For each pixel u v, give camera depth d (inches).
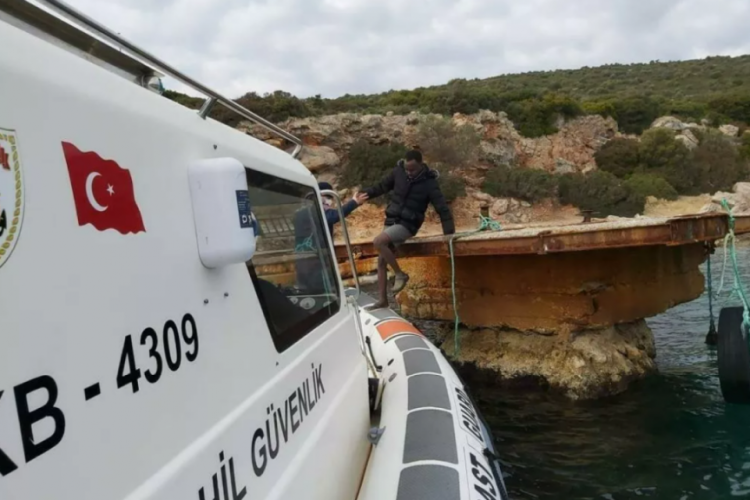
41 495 39.6
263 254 90.6
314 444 91.2
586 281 271.9
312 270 117.3
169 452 54.4
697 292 318.7
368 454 132.2
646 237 220.2
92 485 44.3
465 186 1385.3
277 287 94.9
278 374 84.1
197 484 57.7
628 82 3228.3
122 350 49.7
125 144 54.7
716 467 204.8
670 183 1533.0
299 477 81.7
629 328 308.3
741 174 1609.3
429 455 122.3
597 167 1631.4
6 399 37.5
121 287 50.7
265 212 94.7
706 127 1916.8
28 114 42.8
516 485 202.7
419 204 279.7
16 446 38.0
